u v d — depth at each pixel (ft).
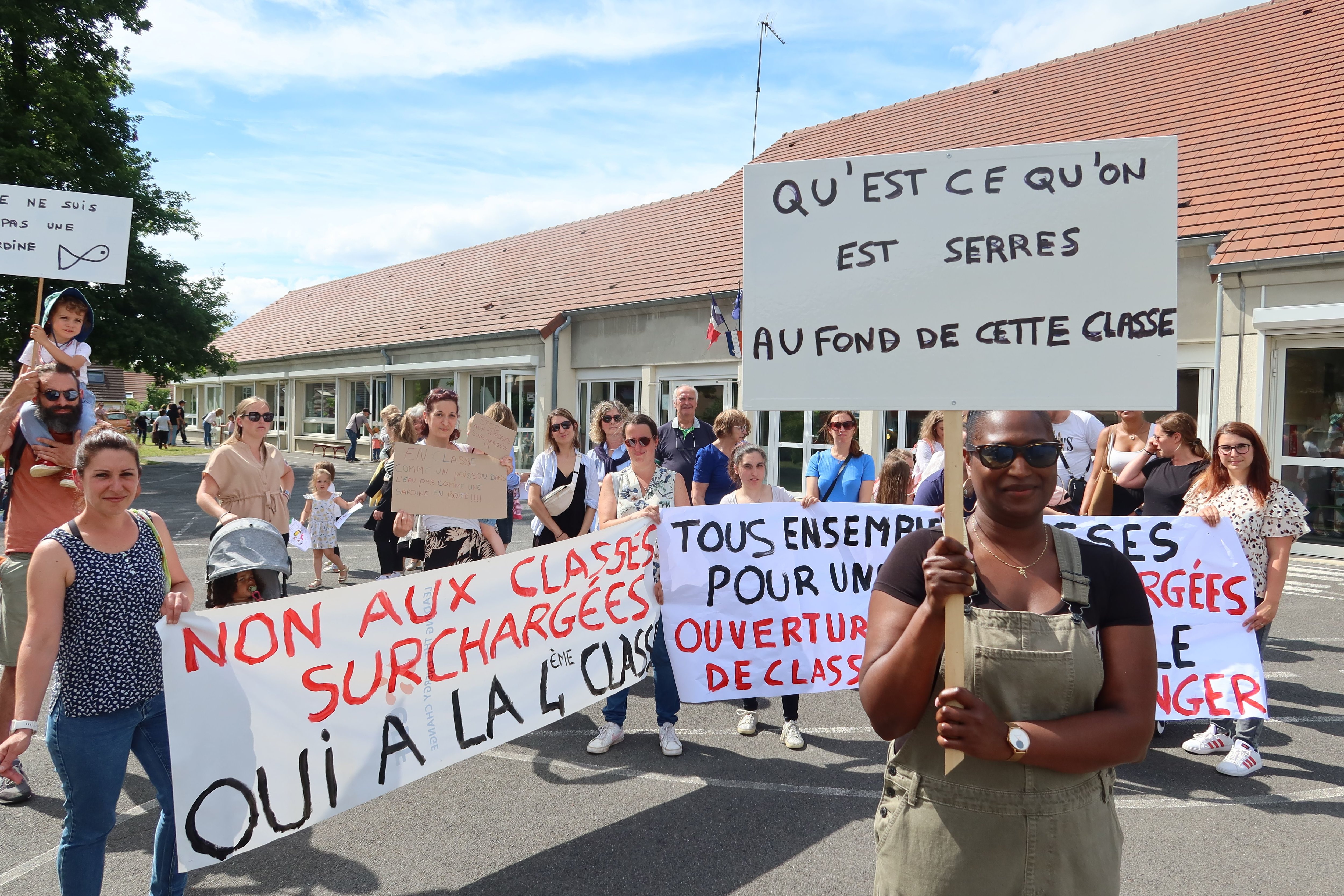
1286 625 23.97
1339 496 34.22
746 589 14.98
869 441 46.70
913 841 5.93
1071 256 6.67
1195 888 10.57
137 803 12.84
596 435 21.45
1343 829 12.14
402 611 10.91
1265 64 46.03
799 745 15.21
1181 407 38.17
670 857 11.27
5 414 12.30
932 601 5.55
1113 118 49.24
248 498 13.65
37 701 8.36
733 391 53.62
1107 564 5.96
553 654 12.77
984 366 6.79
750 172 7.12
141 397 209.56
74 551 8.71
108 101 70.23
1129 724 5.56
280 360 108.06
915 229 6.88
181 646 9.05
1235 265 35.17
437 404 15.93
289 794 9.75
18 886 10.32
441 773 14.08
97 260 15.49
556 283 73.41
